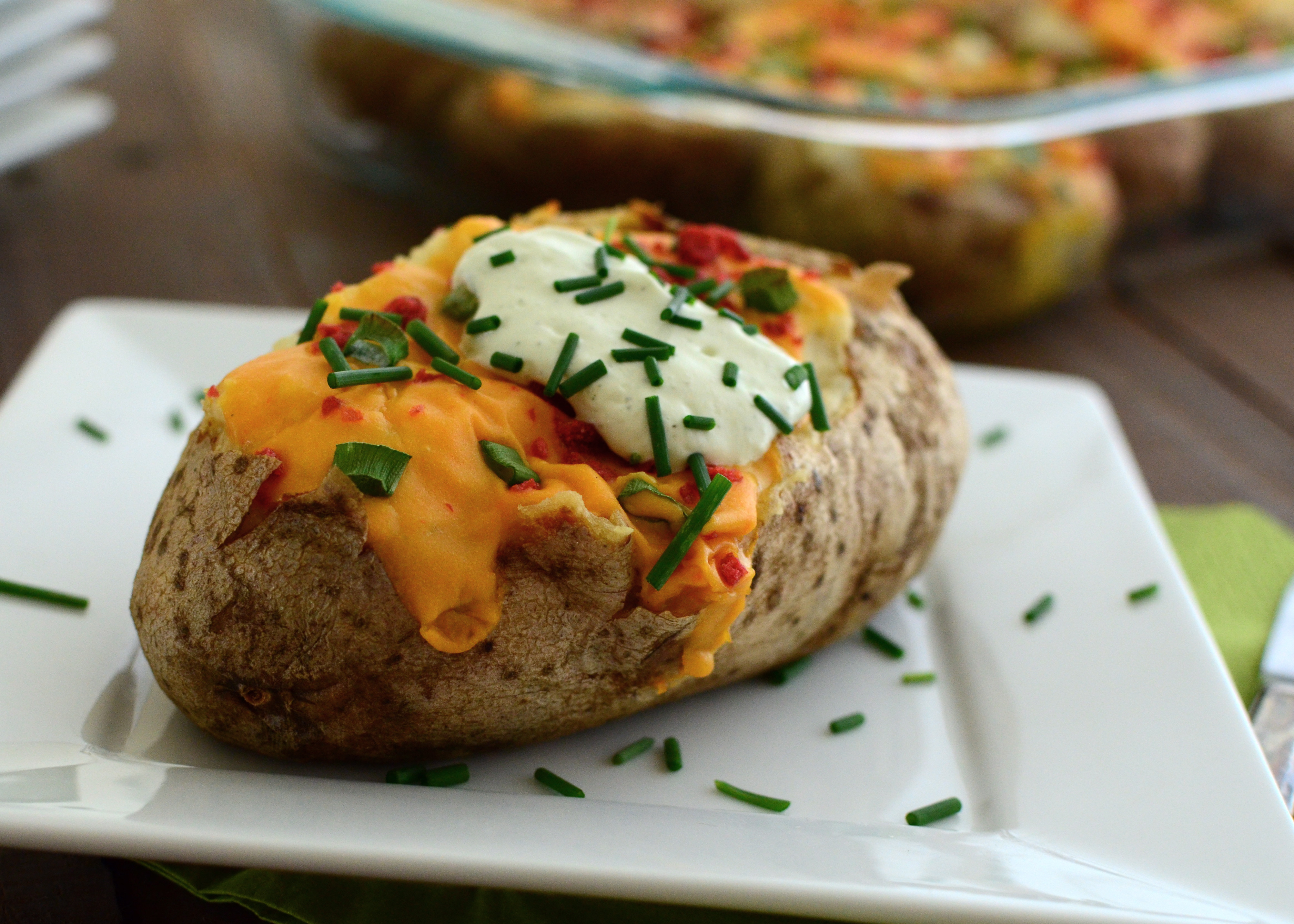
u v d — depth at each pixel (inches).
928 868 11.0
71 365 14.4
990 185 18.1
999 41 21.6
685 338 11.8
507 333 11.5
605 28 20.3
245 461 10.9
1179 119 19.6
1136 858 11.6
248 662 10.9
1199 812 11.9
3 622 12.0
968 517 15.0
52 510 13.2
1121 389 18.8
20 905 11.1
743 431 11.5
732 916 11.3
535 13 20.4
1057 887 11.0
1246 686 13.7
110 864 11.4
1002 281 18.3
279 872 11.1
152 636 11.1
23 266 18.3
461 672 11.1
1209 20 22.5
